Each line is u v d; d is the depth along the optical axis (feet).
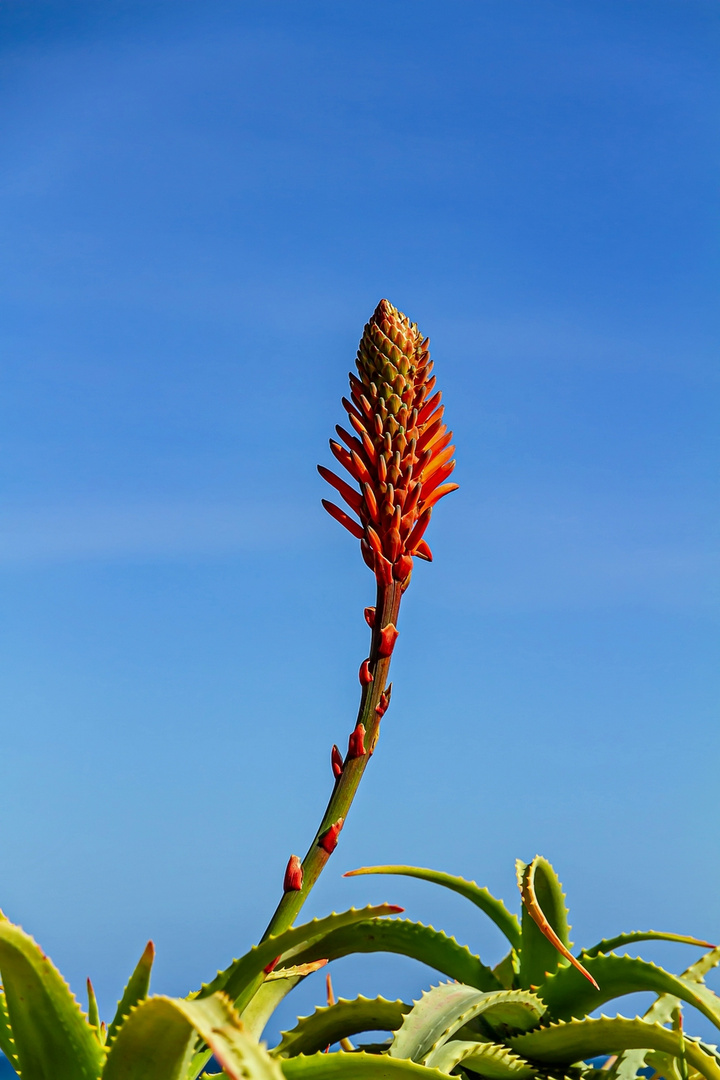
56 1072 4.83
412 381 5.20
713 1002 5.13
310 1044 5.25
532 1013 5.32
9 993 4.80
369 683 5.02
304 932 4.86
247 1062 4.34
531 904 5.28
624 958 5.30
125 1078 4.67
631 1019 5.13
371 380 5.19
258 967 4.89
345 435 5.15
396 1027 5.23
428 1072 4.76
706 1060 5.05
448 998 5.16
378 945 5.41
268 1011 5.18
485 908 5.62
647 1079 5.46
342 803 4.99
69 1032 4.79
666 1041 5.10
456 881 5.59
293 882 4.94
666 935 5.36
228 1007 4.43
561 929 5.63
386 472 5.09
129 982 4.87
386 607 5.04
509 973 5.77
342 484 5.13
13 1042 4.87
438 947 5.37
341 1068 4.79
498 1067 5.19
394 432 5.10
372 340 5.21
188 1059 4.75
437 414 5.24
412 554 5.12
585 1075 5.34
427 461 5.16
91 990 4.97
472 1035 5.40
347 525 5.12
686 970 5.41
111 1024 4.87
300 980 5.26
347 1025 5.25
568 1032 5.21
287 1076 4.81
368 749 5.01
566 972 5.41
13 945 4.74
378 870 5.44
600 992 5.35
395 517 5.06
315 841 4.99
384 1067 4.77
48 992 4.77
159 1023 4.58
